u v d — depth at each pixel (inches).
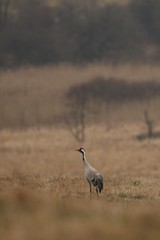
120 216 2679.6
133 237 2340.1
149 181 5088.6
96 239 2294.5
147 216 2659.9
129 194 4239.7
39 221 2541.8
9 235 2337.6
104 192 4291.3
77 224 2493.8
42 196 3208.7
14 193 3068.4
